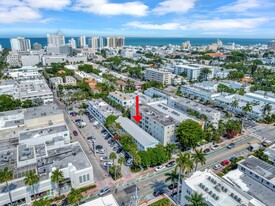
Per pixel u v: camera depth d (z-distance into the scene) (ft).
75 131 416.67
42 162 274.16
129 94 596.70
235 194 209.67
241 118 499.92
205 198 204.85
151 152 312.71
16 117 416.46
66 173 263.49
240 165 269.03
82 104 563.89
